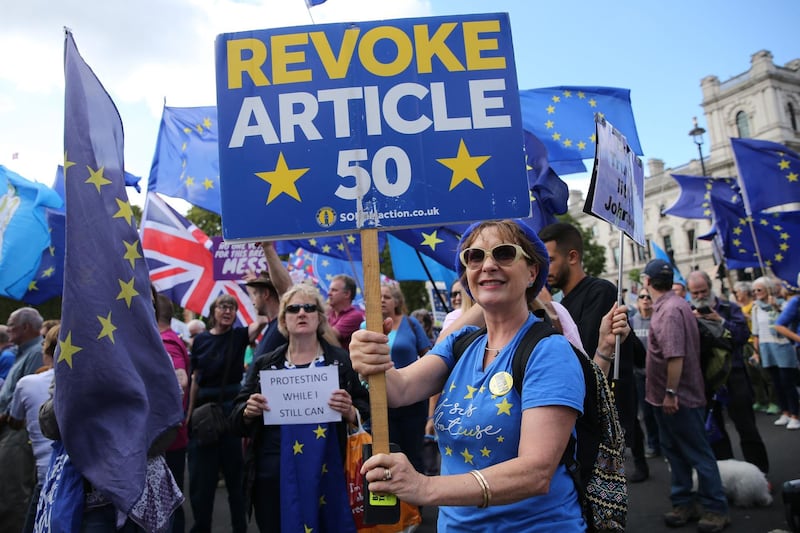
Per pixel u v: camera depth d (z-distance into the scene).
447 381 1.77
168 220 6.61
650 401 4.30
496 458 1.52
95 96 2.57
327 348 3.20
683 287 7.63
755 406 8.70
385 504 1.46
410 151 1.83
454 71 1.88
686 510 4.25
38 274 5.59
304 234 1.78
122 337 2.44
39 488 3.23
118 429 2.33
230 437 4.20
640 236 2.79
